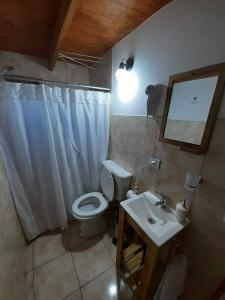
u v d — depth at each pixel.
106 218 2.15
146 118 1.39
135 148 1.58
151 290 1.23
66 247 1.76
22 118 1.49
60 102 1.64
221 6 0.79
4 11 1.13
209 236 0.98
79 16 1.22
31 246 1.77
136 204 1.34
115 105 1.83
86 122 1.87
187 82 0.99
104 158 2.11
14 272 1.18
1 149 1.45
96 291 1.36
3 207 1.23
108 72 1.89
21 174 1.63
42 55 2.02
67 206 2.02
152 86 1.18
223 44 0.80
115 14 1.20
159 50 1.18
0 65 1.87
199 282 1.08
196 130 0.96
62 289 1.37
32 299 1.29
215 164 0.89
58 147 1.75
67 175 1.88
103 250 1.74
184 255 1.10
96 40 1.61
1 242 1.03
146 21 1.26
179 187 1.14
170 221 1.15
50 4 1.08
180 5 0.99
